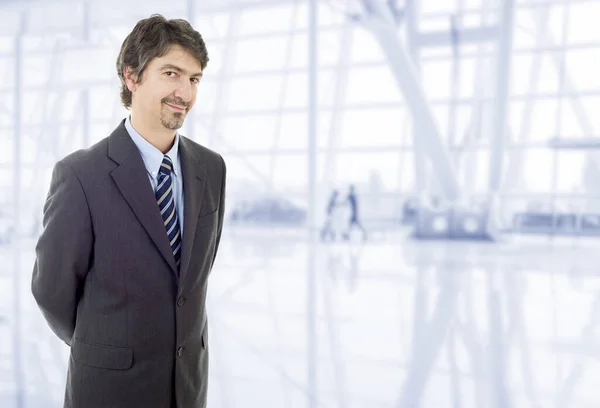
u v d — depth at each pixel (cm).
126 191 142
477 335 445
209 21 1712
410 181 1702
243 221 1798
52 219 141
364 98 1741
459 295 614
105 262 142
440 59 1504
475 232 1330
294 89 1775
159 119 145
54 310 147
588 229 1423
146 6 1482
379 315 518
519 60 1509
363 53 1736
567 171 1466
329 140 1758
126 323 143
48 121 1598
